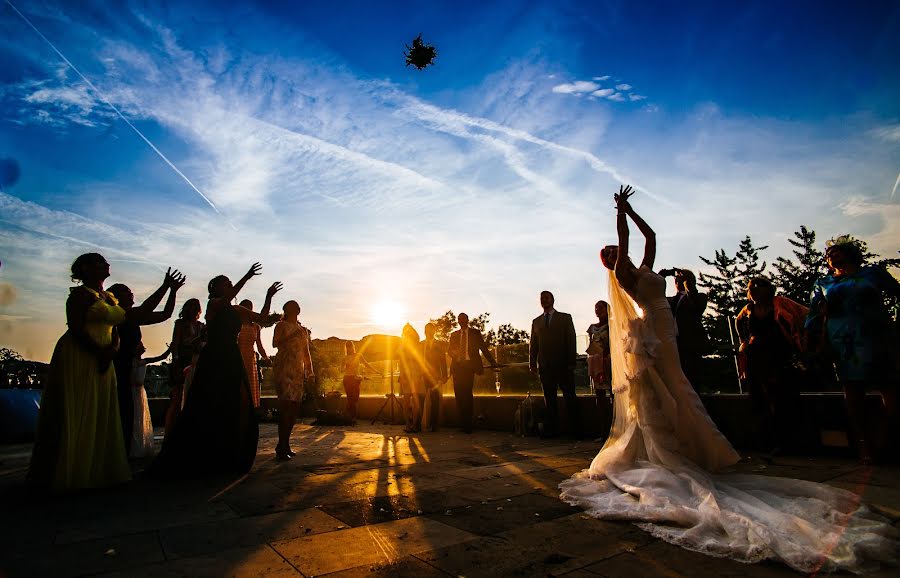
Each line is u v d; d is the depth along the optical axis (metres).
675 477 3.29
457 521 3.00
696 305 5.59
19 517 3.19
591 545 2.51
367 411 12.39
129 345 5.29
